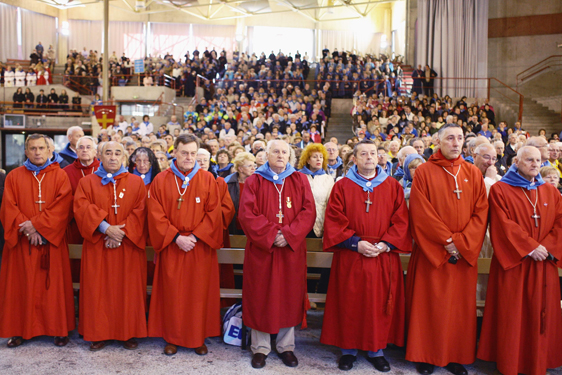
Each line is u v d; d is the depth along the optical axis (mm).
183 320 3715
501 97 18391
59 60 25266
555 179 4145
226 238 4488
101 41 25641
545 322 3420
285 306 3572
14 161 18266
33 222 3732
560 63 18109
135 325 3828
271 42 26062
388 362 3684
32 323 3791
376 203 3611
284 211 3648
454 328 3510
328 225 3619
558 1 18109
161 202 3783
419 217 3521
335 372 3488
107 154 3838
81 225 3730
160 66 21312
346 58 19234
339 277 3605
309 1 21469
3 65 20969
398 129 12773
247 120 13961
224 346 3920
